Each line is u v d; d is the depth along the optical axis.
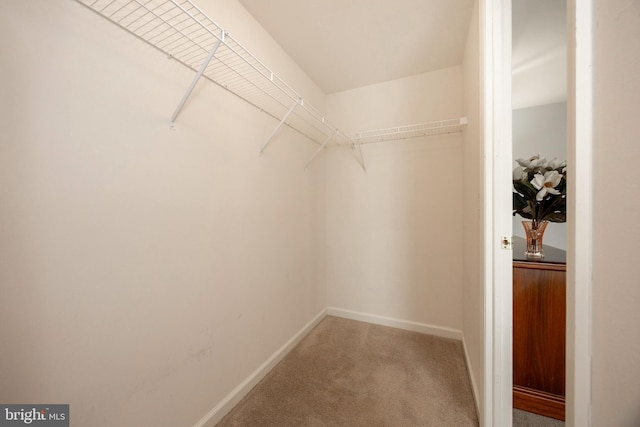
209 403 1.17
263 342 1.55
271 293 1.63
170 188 0.99
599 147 0.42
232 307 1.31
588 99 0.44
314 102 2.17
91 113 0.75
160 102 0.95
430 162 2.04
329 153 2.41
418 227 2.10
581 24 0.44
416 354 1.76
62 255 0.70
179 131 1.03
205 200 1.15
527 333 1.25
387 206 2.20
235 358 1.33
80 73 0.72
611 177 0.38
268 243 1.60
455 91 1.94
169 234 0.99
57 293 0.69
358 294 2.33
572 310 0.47
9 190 0.60
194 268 1.10
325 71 2.01
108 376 0.80
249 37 1.41
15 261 0.62
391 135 2.07
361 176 2.29
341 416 1.23
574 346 0.46
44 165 0.66
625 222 0.35
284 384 1.46
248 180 1.42
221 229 1.24
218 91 1.21
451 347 1.84
